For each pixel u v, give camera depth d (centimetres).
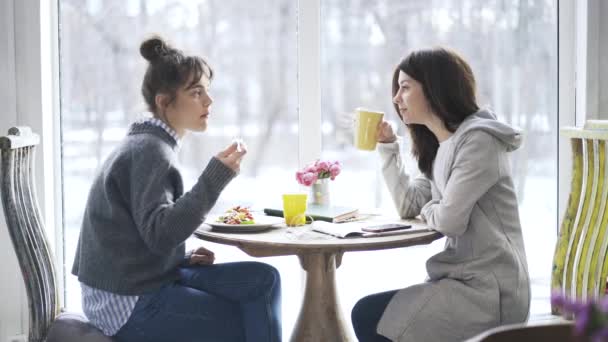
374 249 185
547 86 288
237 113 285
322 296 217
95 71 277
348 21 281
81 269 196
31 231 200
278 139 287
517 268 196
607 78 278
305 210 211
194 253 213
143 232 183
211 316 190
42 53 256
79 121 277
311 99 275
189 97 197
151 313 188
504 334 93
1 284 260
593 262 189
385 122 224
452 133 207
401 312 194
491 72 286
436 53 206
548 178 292
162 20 278
